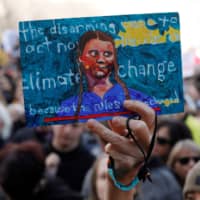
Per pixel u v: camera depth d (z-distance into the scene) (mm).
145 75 3414
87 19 3359
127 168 3266
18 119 10609
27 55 3318
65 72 3344
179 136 6703
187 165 6211
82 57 3357
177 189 5766
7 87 12539
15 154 5660
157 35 3422
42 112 3332
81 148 8117
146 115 3262
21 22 3311
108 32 3375
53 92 3338
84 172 8062
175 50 3441
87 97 3361
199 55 12320
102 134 3230
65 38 3342
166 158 6750
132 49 3398
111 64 3377
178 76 3445
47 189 5891
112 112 3375
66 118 3346
